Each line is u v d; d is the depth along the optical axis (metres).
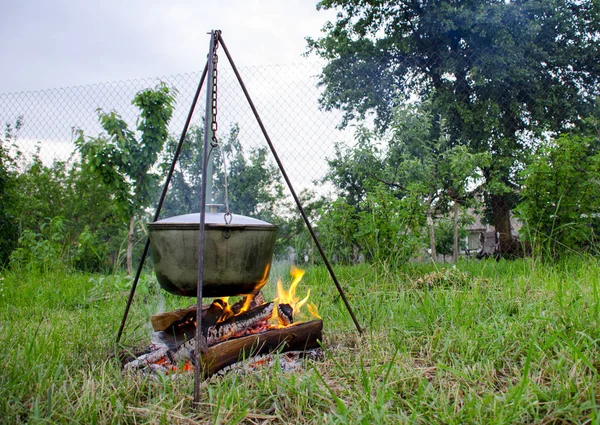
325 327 2.69
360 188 7.27
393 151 6.98
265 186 8.50
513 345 1.97
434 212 6.55
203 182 1.84
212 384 1.83
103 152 6.45
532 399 1.48
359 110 11.38
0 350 2.17
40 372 1.79
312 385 1.64
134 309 3.43
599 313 2.15
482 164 6.45
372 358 2.04
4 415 1.52
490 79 10.05
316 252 6.11
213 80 2.05
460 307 2.52
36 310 3.49
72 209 12.53
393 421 1.40
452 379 1.74
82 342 2.42
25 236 6.37
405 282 3.91
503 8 10.28
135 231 9.73
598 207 4.73
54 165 12.04
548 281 3.07
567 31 11.12
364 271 4.32
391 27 12.18
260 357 2.06
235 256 1.88
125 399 1.68
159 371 1.91
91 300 3.97
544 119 9.94
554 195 4.66
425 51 11.73
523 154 9.29
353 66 11.73
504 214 8.04
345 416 1.39
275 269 4.75
